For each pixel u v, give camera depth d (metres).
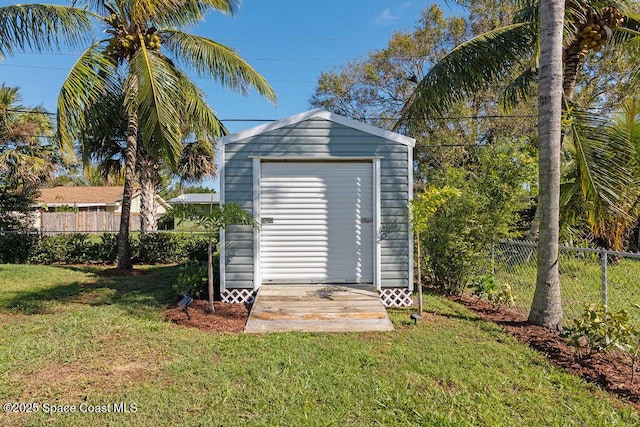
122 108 9.27
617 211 5.65
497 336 4.41
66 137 6.85
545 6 4.63
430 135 14.87
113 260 11.27
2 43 7.38
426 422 2.63
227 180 6.11
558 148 4.67
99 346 4.07
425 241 6.80
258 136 6.14
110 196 26.88
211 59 8.38
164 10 8.05
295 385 3.17
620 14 7.04
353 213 6.37
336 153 6.18
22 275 8.80
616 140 5.72
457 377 3.32
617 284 6.59
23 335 4.48
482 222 6.52
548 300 4.73
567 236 8.02
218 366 3.54
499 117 13.78
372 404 2.88
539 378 3.33
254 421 2.66
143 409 2.82
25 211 12.28
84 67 7.04
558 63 4.59
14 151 11.62
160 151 7.03
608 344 3.51
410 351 3.92
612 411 2.80
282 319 4.93
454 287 6.74
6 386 3.17
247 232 6.16
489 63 6.78
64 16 7.69
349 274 6.36
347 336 4.42
